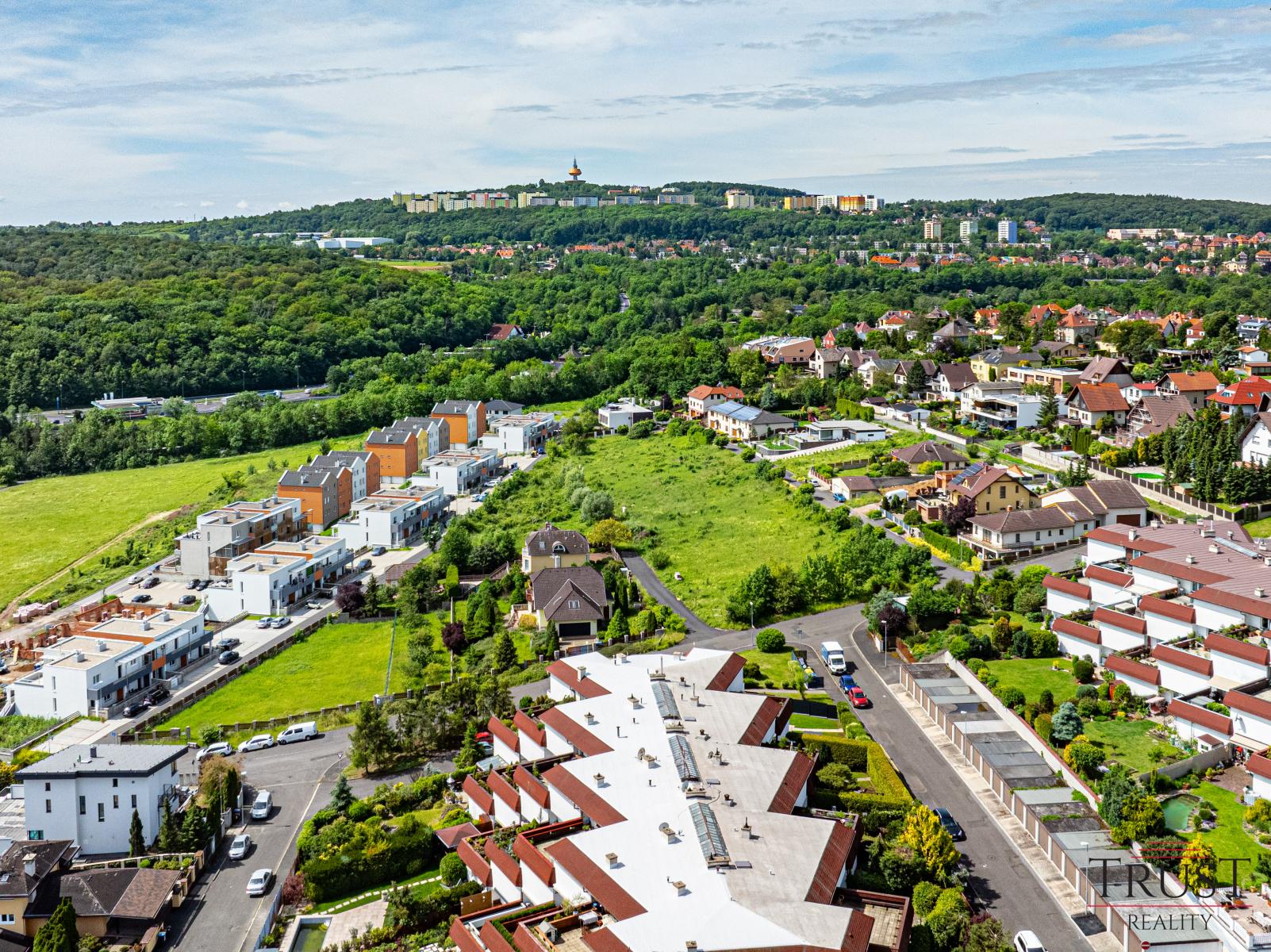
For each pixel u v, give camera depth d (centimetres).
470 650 14325
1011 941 7562
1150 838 8294
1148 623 11338
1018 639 12175
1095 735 9975
